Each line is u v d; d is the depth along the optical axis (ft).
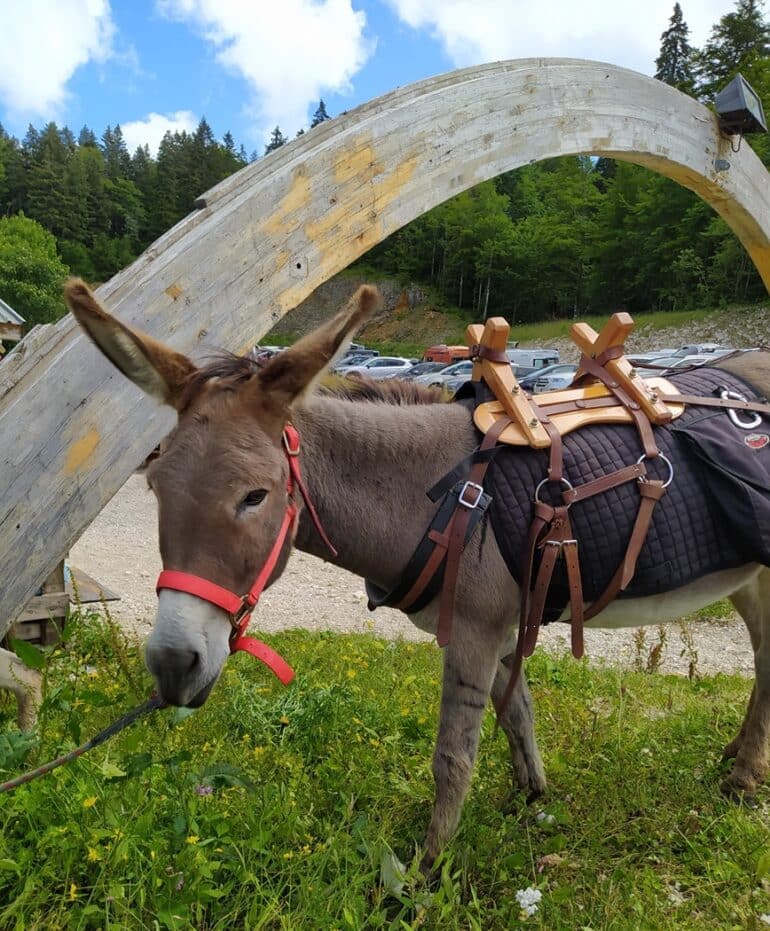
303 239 9.30
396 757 9.78
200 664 5.47
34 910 5.91
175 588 5.55
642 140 13.10
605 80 12.50
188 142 355.77
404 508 7.32
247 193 8.81
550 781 9.65
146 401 8.53
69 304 5.73
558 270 188.85
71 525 8.03
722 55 178.81
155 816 7.14
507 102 11.19
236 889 6.65
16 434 7.57
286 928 5.87
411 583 7.26
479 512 7.07
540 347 139.95
